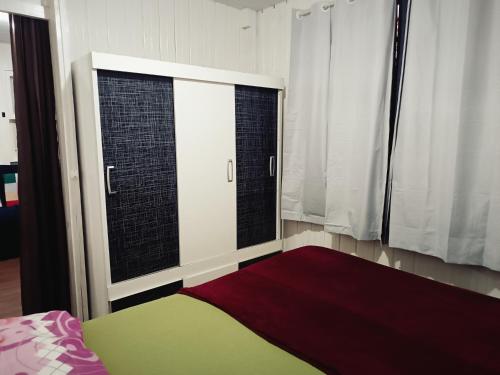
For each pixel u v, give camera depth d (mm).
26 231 2436
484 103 1947
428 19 2133
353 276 1846
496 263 1935
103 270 2174
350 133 2609
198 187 2547
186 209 2494
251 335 1317
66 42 2285
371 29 2396
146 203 2293
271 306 1511
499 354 1193
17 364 907
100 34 2445
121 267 2219
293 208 3117
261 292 1648
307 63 2871
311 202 2971
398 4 2305
